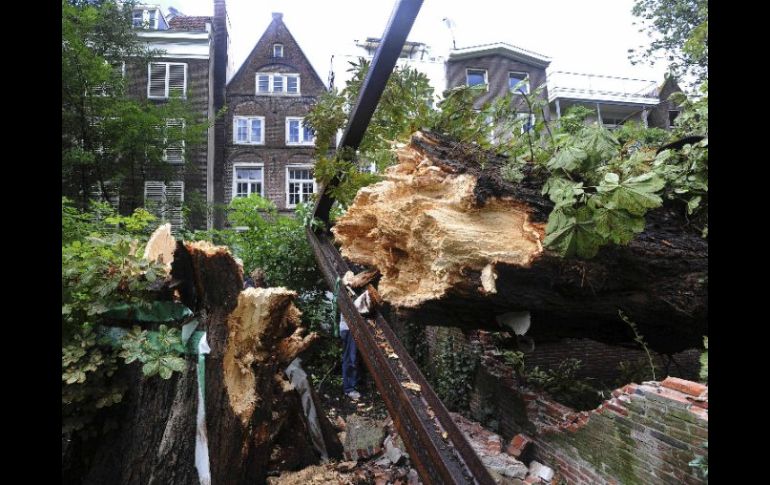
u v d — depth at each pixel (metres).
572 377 3.91
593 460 2.65
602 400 3.70
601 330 2.38
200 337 2.50
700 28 2.68
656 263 1.88
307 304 6.07
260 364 2.82
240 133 16.97
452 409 4.43
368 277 2.84
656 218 2.07
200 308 2.62
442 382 4.66
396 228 2.24
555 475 2.99
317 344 5.80
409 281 2.34
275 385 3.14
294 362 3.73
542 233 1.85
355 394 5.07
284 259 6.25
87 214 4.34
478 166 2.10
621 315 2.04
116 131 9.55
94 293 2.36
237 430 2.59
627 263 1.88
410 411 1.68
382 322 2.42
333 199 4.25
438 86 14.27
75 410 2.26
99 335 2.38
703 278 1.88
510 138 2.54
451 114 2.84
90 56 9.02
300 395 3.51
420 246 2.11
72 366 2.22
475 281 1.86
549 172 2.05
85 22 9.23
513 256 1.83
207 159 13.38
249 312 2.75
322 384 5.43
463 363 4.41
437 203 2.02
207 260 2.59
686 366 4.39
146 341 2.27
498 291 1.88
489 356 4.06
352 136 3.41
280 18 17.61
